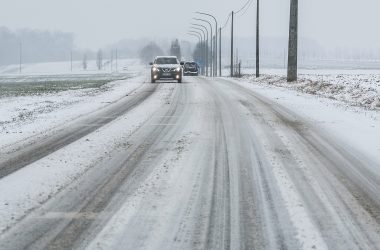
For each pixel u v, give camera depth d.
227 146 13.09
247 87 37.94
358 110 22.03
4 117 20.38
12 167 10.80
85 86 41.34
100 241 6.50
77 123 17.89
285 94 30.86
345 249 6.26
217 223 7.18
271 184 9.33
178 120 18.34
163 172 10.22
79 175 10.01
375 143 13.87
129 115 20.05
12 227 7.02
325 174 10.18
